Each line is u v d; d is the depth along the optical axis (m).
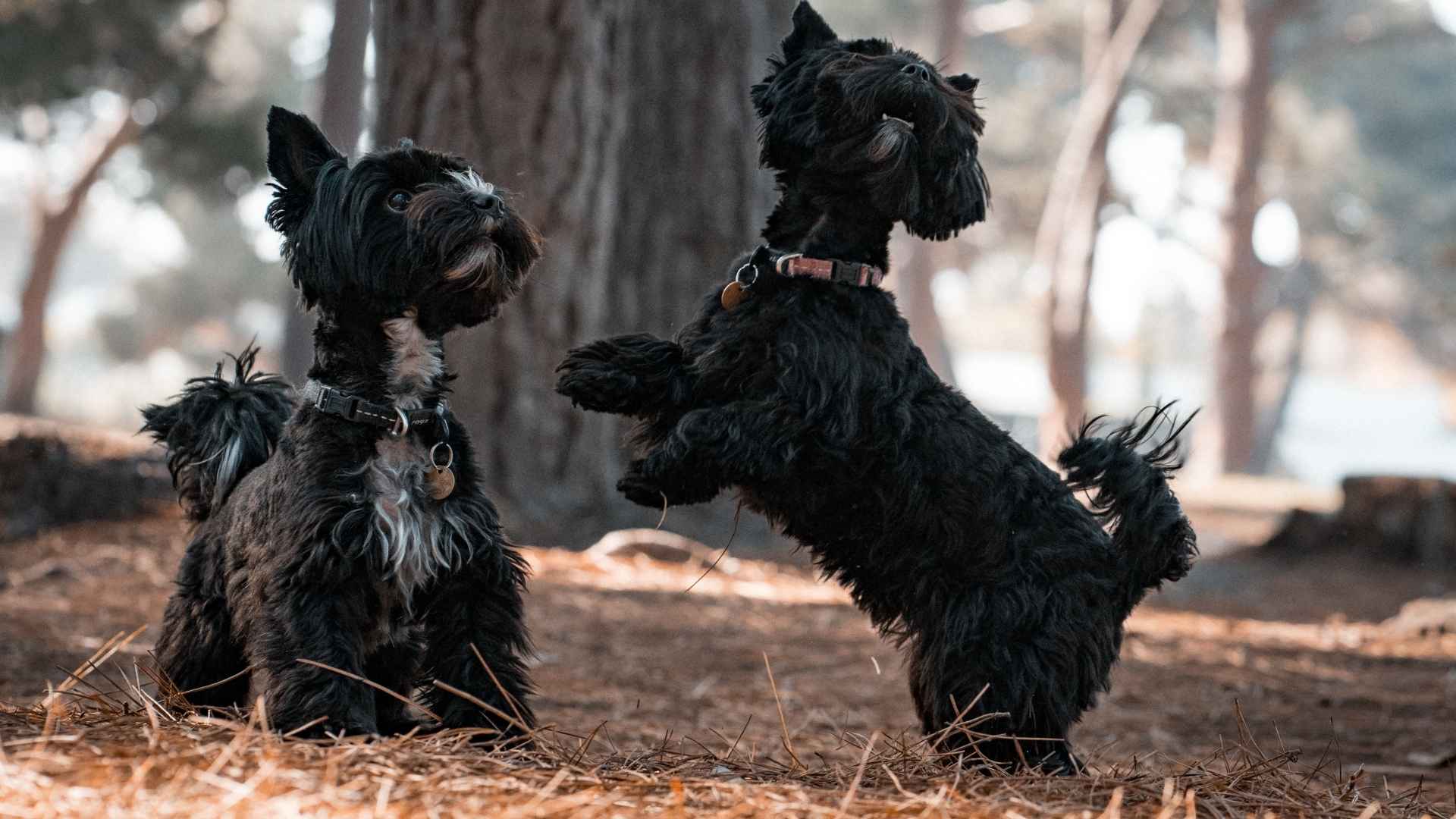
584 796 4.08
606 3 13.34
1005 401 65.12
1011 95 47.66
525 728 4.73
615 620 10.44
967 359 76.62
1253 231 38.62
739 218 15.95
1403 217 49.75
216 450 5.46
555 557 12.51
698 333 5.47
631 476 5.24
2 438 12.73
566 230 13.30
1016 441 5.60
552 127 13.05
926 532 5.34
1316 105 50.19
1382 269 51.06
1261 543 17.94
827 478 5.34
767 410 5.18
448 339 13.54
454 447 5.02
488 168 13.05
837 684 8.85
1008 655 5.21
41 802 3.73
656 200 15.91
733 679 8.83
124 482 13.26
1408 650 11.15
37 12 30.33
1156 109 45.78
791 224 5.65
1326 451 69.56
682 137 15.86
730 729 7.48
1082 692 5.35
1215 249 46.47
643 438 5.54
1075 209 35.97
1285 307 50.47
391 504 4.77
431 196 4.83
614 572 12.22
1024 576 5.28
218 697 5.32
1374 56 51.66
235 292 53.31
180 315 53.06
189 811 3.73
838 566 5.61
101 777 3.93
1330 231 48.75
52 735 4.26
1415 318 53.62
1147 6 35.47
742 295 5.44
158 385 51.44
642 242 15.90
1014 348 76.38
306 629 4.64
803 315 5.33
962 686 5.26
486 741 4.79
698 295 15.86
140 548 11.79
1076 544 5.37
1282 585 15.52
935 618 5.37
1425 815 4.82
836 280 5.42
